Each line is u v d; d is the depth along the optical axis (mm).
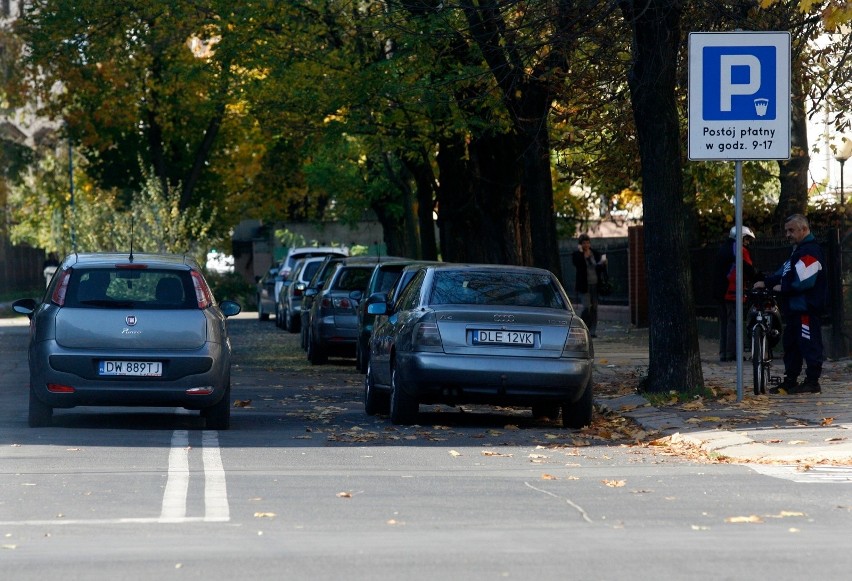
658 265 32938
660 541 15328
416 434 27453
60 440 25906
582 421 29094
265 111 58938
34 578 13367
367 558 14305
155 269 28609
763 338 33281
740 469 21891
